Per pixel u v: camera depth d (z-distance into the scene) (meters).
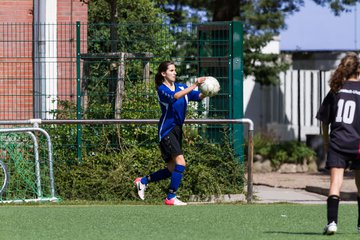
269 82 62.19
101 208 26.52
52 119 31.11
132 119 30.75
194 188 30.95
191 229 20.67
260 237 19.22
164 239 18.91
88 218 23.05
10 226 21.28
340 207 26.83
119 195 31.00
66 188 31.20
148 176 28.12
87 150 31.81
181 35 33.03
